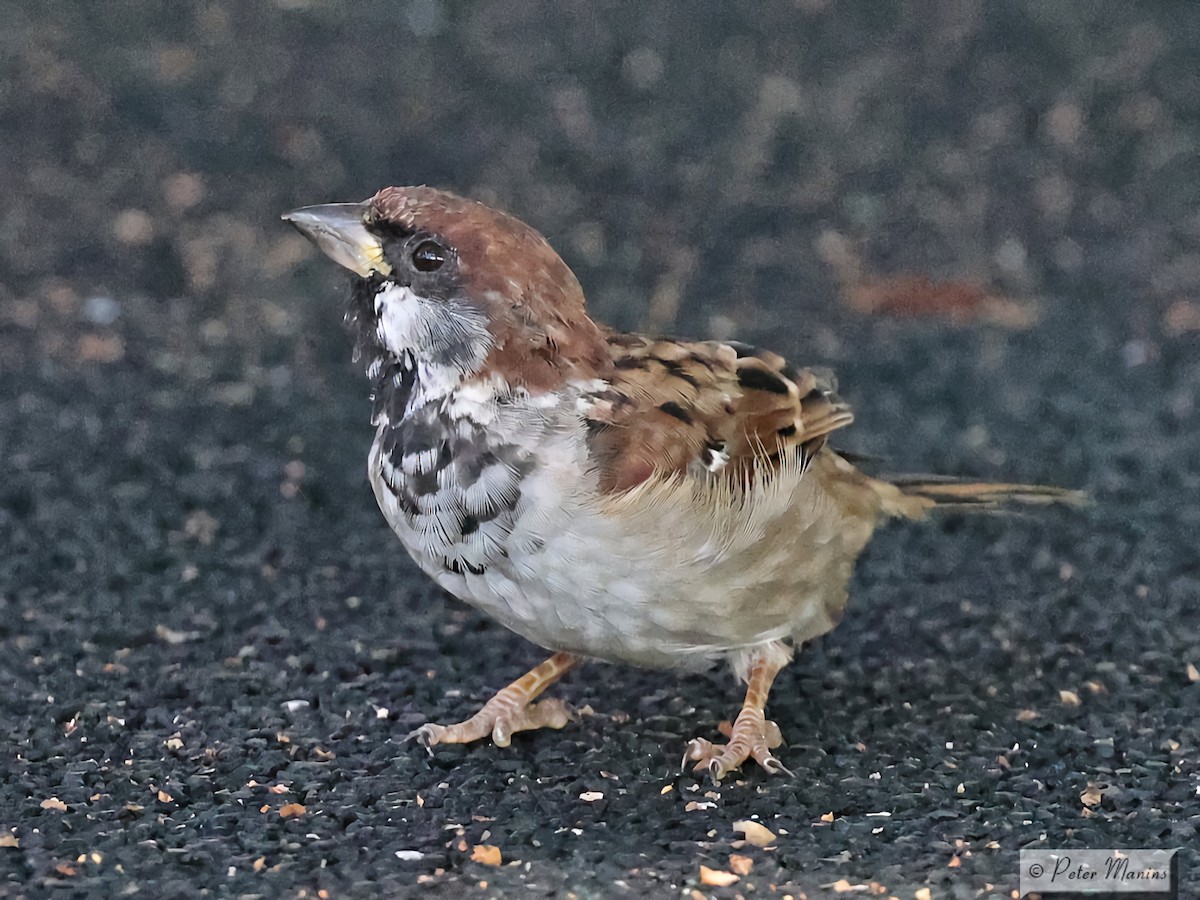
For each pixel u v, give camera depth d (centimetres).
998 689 909
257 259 1579
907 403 1360
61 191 1648
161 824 742
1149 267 1614
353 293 785
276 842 727
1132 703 884
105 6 1891
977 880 692
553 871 702
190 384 1370
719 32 1892
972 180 1728
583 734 855
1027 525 1149
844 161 1744
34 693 884
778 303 1541
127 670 918
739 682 925
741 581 771
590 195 1670
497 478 733
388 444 769
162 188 1661
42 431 1266
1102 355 1460
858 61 1867
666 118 1775
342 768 811
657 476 727
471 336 740
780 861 711
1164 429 1309
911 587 1057
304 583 1048
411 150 1708
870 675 933
